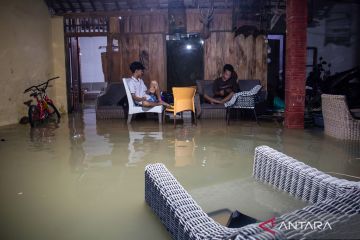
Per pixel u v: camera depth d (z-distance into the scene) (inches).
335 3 362.0
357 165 139.5
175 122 244.8
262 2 313.9
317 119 241.0
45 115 276.2
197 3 324.2
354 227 43.0
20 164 144.9
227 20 335.3
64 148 175.3
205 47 339.6
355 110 221.9
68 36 341.4
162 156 156.3
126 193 109.4
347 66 382.3
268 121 267.0
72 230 84.6
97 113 284.5
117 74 348.5
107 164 143.7
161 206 85.0
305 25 221.8
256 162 122.4
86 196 107.2
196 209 69.2
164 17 337.7
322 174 92.7
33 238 80.9
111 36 343.0
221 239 49.5
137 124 255.8
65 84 343.0
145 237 80.4
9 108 272.2
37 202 102.7
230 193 108.2
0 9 259.9
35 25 307.7
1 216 93.0
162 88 348.2
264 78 344.2
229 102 250.5
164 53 343.9
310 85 346.0
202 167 138.4
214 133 215.0
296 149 168.7
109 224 87.6
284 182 107.1
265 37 338.0
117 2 330.3
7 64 269.0
